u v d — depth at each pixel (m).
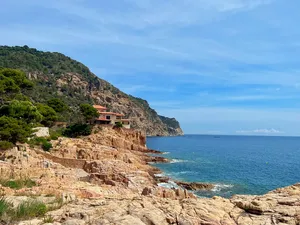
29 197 19.42
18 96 80.75
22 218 14.35
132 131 118.31
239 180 60.84
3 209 14.36
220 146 198.25
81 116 125.69
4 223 13.45
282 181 60.44
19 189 23.91
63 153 62.81
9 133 53.16
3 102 76.56
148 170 68.19
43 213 15.22
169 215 15.05
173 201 17.48
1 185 24.64
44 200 18.61
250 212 15.82
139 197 18.48
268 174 70.31
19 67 192.88
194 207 16.14
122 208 15.70
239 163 93.06
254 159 108.62
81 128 100.94
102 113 131.00
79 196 21.83
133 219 13.99
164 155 112.69
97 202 16.83
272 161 101.94
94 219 14.06
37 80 192.25
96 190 26.88
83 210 15.23
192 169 76.81
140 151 111.19
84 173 45.56
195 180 60.34
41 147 63.75
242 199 18.03
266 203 16.09
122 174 45.69
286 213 14.84
